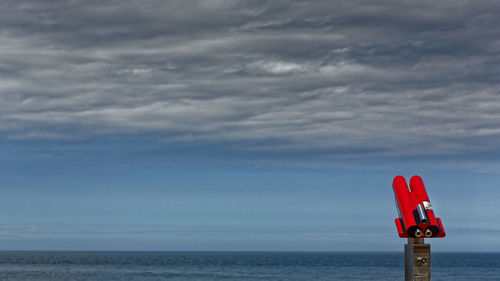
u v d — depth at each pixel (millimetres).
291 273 94625
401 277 81188
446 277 83688
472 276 86500
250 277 82375
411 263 10484
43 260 167125
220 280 74625
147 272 95438
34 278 76812
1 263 134625
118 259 197875
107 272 94375
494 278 80688
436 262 180250
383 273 94188
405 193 10773
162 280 74250
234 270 106750
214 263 154500
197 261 176125
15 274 86500
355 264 151125
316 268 118938
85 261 161500
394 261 189500
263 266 129250
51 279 75062
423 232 10336
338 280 74438
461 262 180625
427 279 10352
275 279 77250
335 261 189125
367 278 79000
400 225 10633
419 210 10328
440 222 10484
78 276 82000
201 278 79688
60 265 125062
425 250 10422
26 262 144500
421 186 10797
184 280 74812
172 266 125625
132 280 74125
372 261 189625
